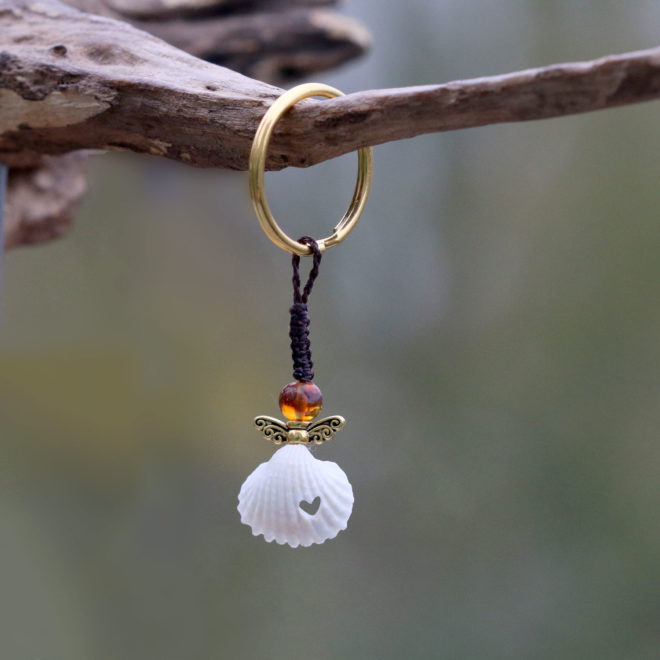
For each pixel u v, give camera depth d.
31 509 0.88
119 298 0.95
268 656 0.95
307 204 1.07
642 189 1.02
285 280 1.06
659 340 1.00
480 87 0.61
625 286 1.02
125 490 0.93
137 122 0.64
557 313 1.04
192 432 0.97
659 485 0.99
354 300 1.09
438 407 1.07
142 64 0.64
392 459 1.07
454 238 1.08
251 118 0.63
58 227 0.72
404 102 0.61
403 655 0.99
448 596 1.02
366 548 1.04
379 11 1.06
